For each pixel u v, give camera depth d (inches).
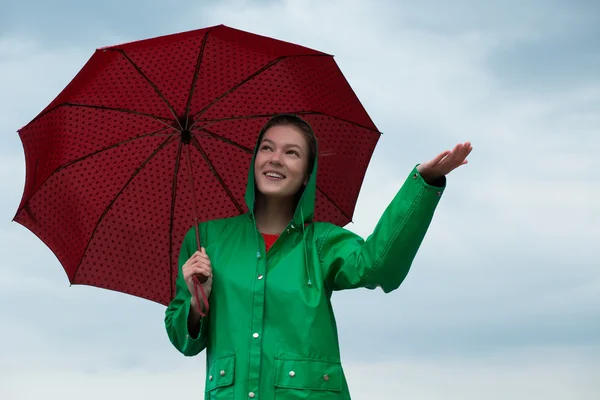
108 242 200.8
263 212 186.5
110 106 196.9
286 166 182.9
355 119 204.8
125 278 201.5
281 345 167.6
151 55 194.4
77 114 196.4
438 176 166.6
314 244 178.9
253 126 203.6
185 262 184.4
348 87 200.5
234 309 171.5
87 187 199.2
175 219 202.4
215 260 178.1
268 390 165.2
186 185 202.4
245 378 165.8
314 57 197.8
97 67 191.3
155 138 199.8
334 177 204.7
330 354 168.7
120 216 201.0
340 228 182.2
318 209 204.7
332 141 204.7
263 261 174.7
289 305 170.1
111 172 199.8
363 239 179.8
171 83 197.5
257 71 200.2
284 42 192.7
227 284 173.9
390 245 166.6
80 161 197.9
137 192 201.3
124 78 195.2
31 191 193.6
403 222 165.8
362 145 206.2
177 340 178.5
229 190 203.8
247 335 168.7
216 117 201.6
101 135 197.9
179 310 176.7
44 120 191.6
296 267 173.9
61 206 197.6
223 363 168.4
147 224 201.6
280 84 202.2
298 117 188.2
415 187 165.8
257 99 202.4
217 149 203.2
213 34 193.8
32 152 191.0
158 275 201.9
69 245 198.7
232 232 182.7
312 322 168.9
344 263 174.6
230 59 198.4
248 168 203.9
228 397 165.9
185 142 196.2
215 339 171.8
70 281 201.0
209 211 203.0
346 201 205.5
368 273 169.0
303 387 164.7
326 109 204.4
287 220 186.1
